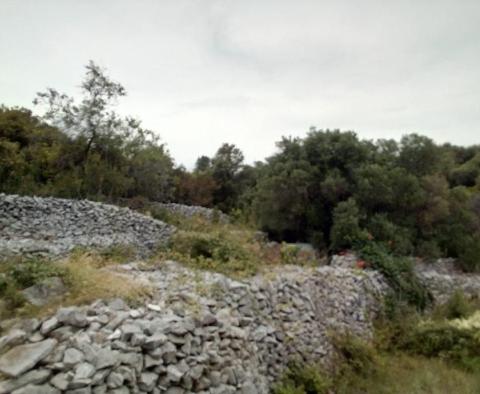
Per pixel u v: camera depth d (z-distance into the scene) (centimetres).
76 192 1509
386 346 823
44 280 426
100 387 309
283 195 1391
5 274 432
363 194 1292
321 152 1438
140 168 1917
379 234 1197
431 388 617
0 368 290
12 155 1508
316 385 544
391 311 952
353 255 1086
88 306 400
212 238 909
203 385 395
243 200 2175
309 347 633
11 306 384
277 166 1455
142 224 1190
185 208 1914
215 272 709
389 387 620
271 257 938
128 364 341
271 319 611
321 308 745
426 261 1306
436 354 792
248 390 441
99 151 1752
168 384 364
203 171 3047
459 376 672
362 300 884
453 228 1477
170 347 382
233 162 3122
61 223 1087
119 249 931
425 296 1071
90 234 1095
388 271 1030
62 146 1667
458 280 1248
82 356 320
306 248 1252
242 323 538
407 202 1362
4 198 1060
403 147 1538
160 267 717
